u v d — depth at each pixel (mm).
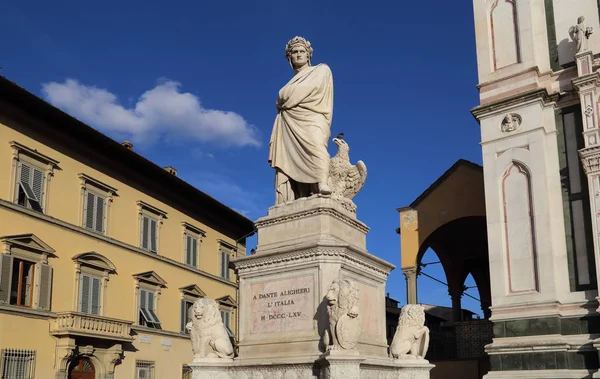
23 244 24344
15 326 23609
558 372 16453
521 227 18125
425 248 25906
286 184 10180
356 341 8016
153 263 32125
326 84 10195
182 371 33062
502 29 19922
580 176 17734
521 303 17547
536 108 18500
